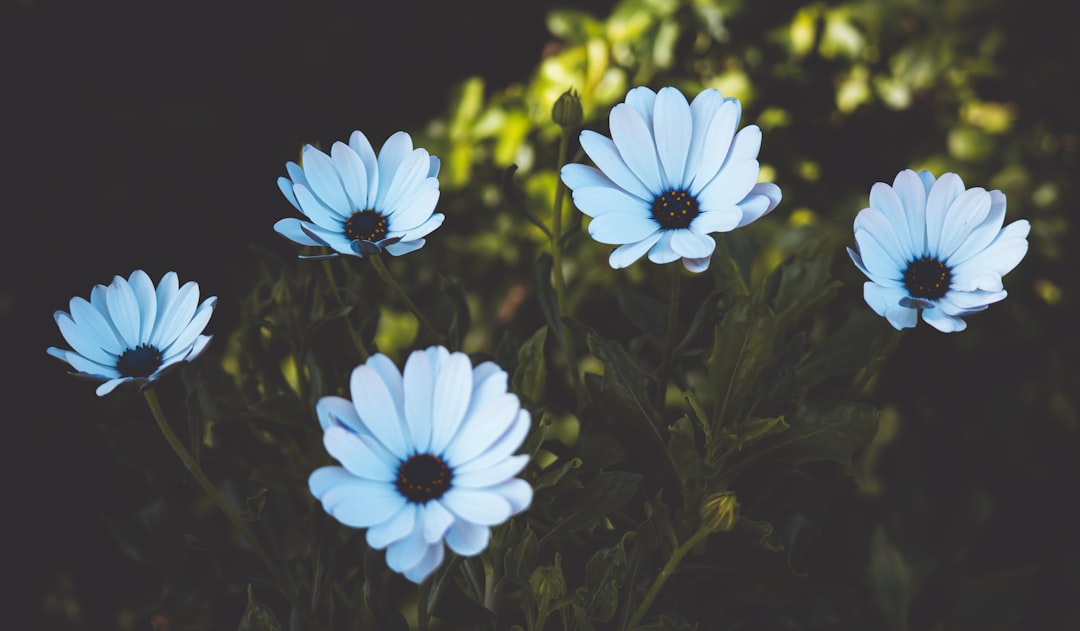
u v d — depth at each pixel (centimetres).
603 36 127
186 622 60
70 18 156
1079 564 140
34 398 154
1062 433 144
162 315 52
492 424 47
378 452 47
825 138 140
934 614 116
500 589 56
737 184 51
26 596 145
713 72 134
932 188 53
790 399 56
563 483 54
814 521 59
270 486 59
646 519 55
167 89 162
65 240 159
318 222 54
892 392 142
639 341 62
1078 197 135
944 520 135
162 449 61
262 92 165
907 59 134
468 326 61
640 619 53
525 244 131
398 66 166
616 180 52
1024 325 132
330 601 57
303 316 60
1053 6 138
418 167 55
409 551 46
